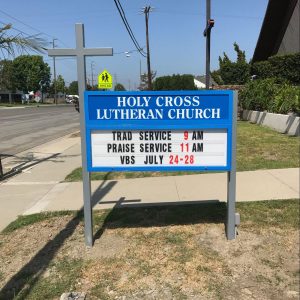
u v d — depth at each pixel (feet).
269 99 48.21
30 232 14.67
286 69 56.75
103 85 73.77
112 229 14.52
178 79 131.34
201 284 10.85
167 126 12.89
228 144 12.93
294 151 27.45
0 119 88.69
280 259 12.09
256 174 21.42
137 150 13.08
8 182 23.36
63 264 12.08
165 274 11.36
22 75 252.42
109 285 10.91
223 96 12.73
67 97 289.94
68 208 17.38
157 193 18.86
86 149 12.98
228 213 13.23
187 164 13.14
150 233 14.02
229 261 12.01
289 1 60.54
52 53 12.65
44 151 36.47
